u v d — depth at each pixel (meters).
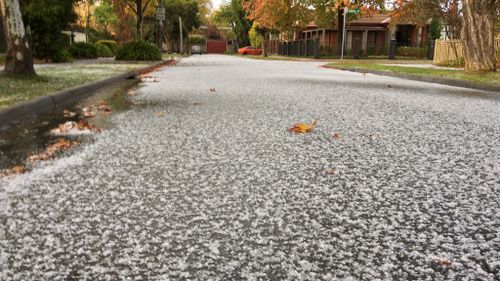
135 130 4.98
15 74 9.54
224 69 19.02
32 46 20.28
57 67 15.92
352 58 36.81
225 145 4.25
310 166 3.54
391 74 15.19
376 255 2.02
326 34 45.25
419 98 8.38
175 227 2.31
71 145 4.21
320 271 1.86
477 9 14.07
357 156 3.88
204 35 100.19
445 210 2.59
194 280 1.78
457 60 21.14
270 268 1.88
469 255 2.03
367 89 10.08
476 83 10.92
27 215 2.46
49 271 1.86
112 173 3.30
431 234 2.25
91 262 1.93
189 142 4.37
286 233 2.25
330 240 2.17
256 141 4.44
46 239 2.16
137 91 9.20
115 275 1.82
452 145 4.34
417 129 5.18
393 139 4.61
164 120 5.64
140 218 2.43
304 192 2.90
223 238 2.18
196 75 14.66
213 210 2.56
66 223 2.36
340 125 5.39
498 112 6.64
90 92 9.01
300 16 37.19
